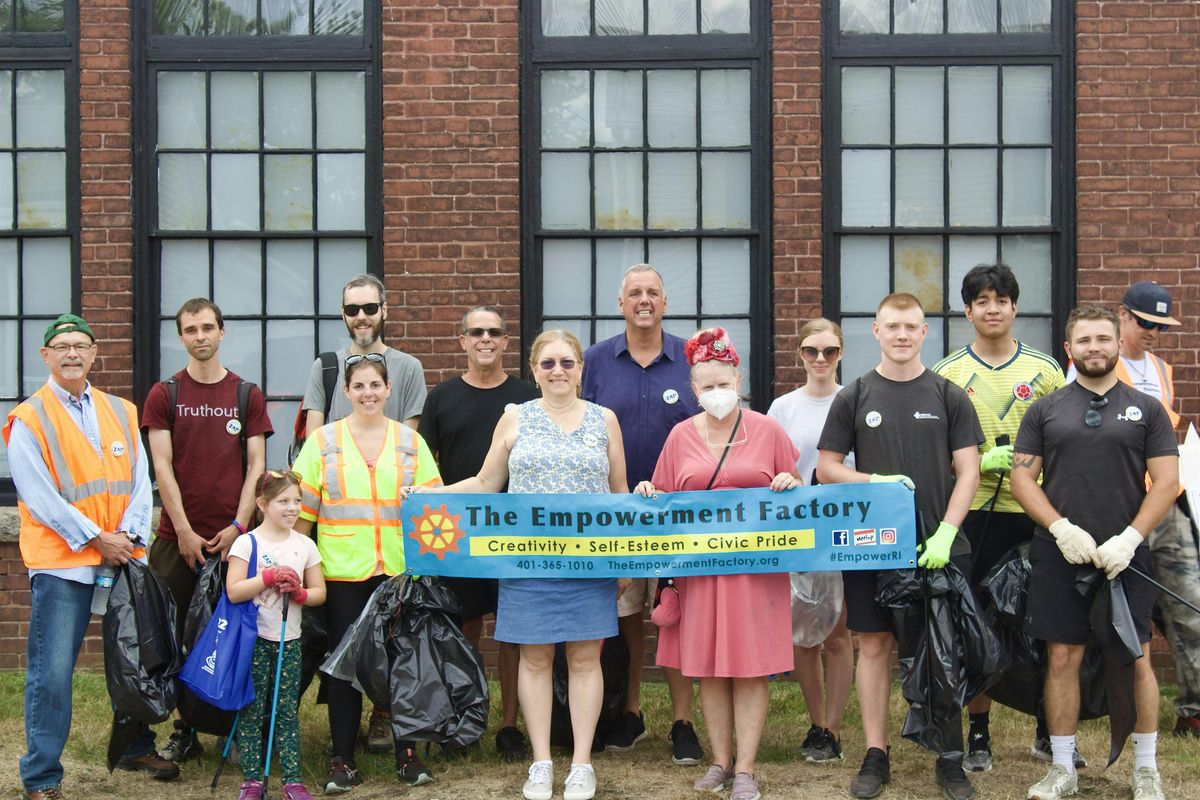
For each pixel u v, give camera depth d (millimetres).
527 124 8102
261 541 5605
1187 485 6461
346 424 5977
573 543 5652
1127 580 5375
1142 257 7879
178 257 8219
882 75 8086
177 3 8219
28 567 5488
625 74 8141
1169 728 6801
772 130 8031
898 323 5535
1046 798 5438
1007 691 5859
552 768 5711
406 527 5723
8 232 8203
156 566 6191
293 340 8203
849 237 8086
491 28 8016
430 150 8016
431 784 5812
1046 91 8047
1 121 8227
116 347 8094
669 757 6215
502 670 6344
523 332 8070
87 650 8055
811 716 6223
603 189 8141
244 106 8203
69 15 8219
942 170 8078
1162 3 7875
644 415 6324
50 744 5430
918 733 5461
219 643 5473
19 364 8242
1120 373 6633
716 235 8086
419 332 8008
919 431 5566
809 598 6047
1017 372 6086
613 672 6309
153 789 5805
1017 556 5785
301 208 8195
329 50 8156
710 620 5574
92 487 5543
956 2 8086
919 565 5453
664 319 8141
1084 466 5371
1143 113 7883
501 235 8000
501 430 5840
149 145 8180
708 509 5613
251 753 5520
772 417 6480
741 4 8125
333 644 5824
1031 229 8008
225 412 6148
